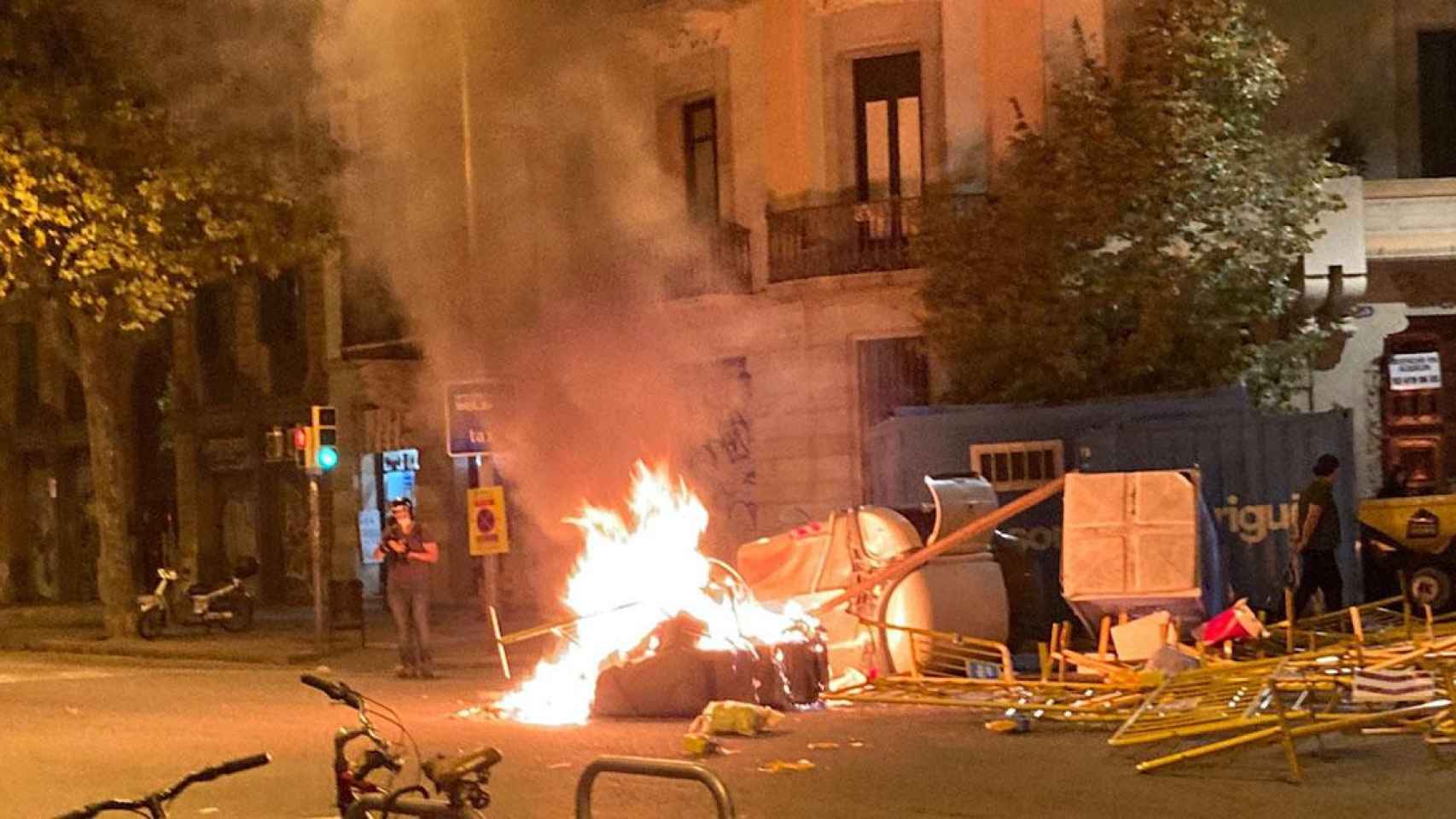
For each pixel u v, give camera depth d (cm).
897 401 2530
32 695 1822
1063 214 2127
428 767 583
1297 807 969
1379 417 2403
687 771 602
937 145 2520
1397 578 1988
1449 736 1088
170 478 3866
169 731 1473
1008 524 1967
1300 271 2258
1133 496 1577
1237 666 1277
